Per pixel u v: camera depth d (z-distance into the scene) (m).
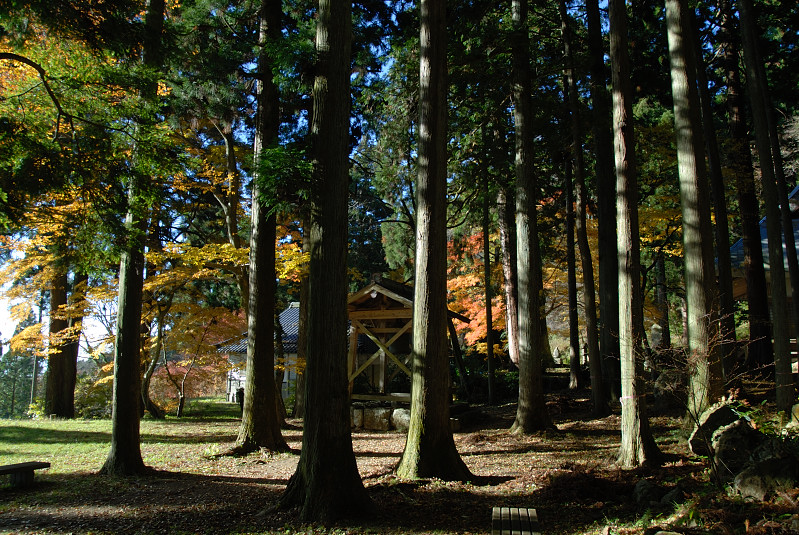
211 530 5.46
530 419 11.42
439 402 7.62
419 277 7.87
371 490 6.88
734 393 8.24
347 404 6.05
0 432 13.50
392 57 15.04
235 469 8.84
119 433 8.42
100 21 6.91
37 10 6.43
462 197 20.58
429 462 7.44
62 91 7.27
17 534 5.38
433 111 8.05
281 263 13.55
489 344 18.62
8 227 6.93
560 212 19.62
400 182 18.19
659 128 14.00
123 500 6.70
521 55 11.94
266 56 11.04
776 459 5.19
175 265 16.94
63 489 7.30
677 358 7.45
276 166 5.98
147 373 18.41
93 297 15.73
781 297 9.66
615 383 13.79
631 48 15.16
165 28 7.95
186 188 14.34
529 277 11.64
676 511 5.18
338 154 6.22
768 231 9.90
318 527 5.47
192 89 12.93
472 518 5.79
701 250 8.46
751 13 10.48
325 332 5.99
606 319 13.90
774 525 4.21
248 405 10.46
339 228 6.13
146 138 7.70
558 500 6.34
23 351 16.97
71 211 7.69
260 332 10.59
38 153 6.68
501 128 15.16
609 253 13.83
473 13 12.66
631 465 7.72
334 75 6.34
